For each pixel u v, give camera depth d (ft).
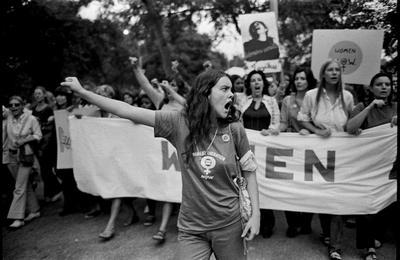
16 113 16.02
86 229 15.02
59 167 16.42
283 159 12.64
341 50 14.16
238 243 7.00
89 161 14.71
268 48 17.10
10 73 35.63
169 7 33.65
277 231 13.83
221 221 6.81
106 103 7.04
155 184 13.71
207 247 7.11
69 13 39.73
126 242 13.48
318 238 13.06
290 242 12.76
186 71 62.34
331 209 12.03
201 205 6.82
